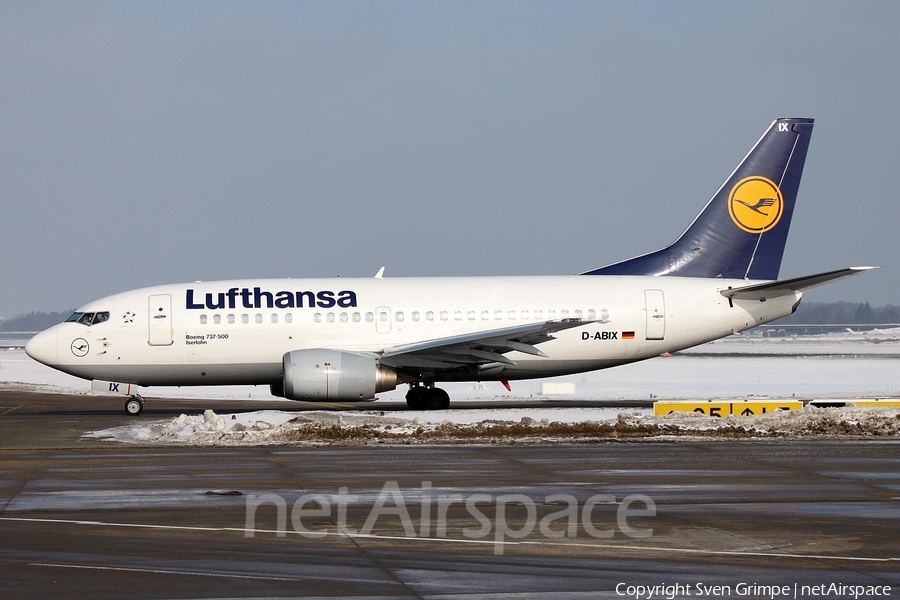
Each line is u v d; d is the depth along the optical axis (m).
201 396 120.12
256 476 48.06
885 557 31.31
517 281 89.50
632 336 87.94
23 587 27.80
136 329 85.50
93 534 34.75
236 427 69.12
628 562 30.70
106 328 85.38
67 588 27.67
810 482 45.72
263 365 86.88
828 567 30.11
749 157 90.94
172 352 85.75
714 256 91.19
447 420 77.50
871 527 35.75
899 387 121.25
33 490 44.00
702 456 55.00
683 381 136.00
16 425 75.56
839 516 37.81
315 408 95.75
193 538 34.09
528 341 85.19
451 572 29.41
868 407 75.19
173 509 39.47
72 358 85.25
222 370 86.69
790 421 69.38
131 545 33.06
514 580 28.53
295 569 29.78
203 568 29.91
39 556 31.47
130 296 86.94
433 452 57.31
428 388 90.44
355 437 64.88
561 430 67.00
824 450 57.59
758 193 90.94
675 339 88.69
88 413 90.56
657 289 88.69
